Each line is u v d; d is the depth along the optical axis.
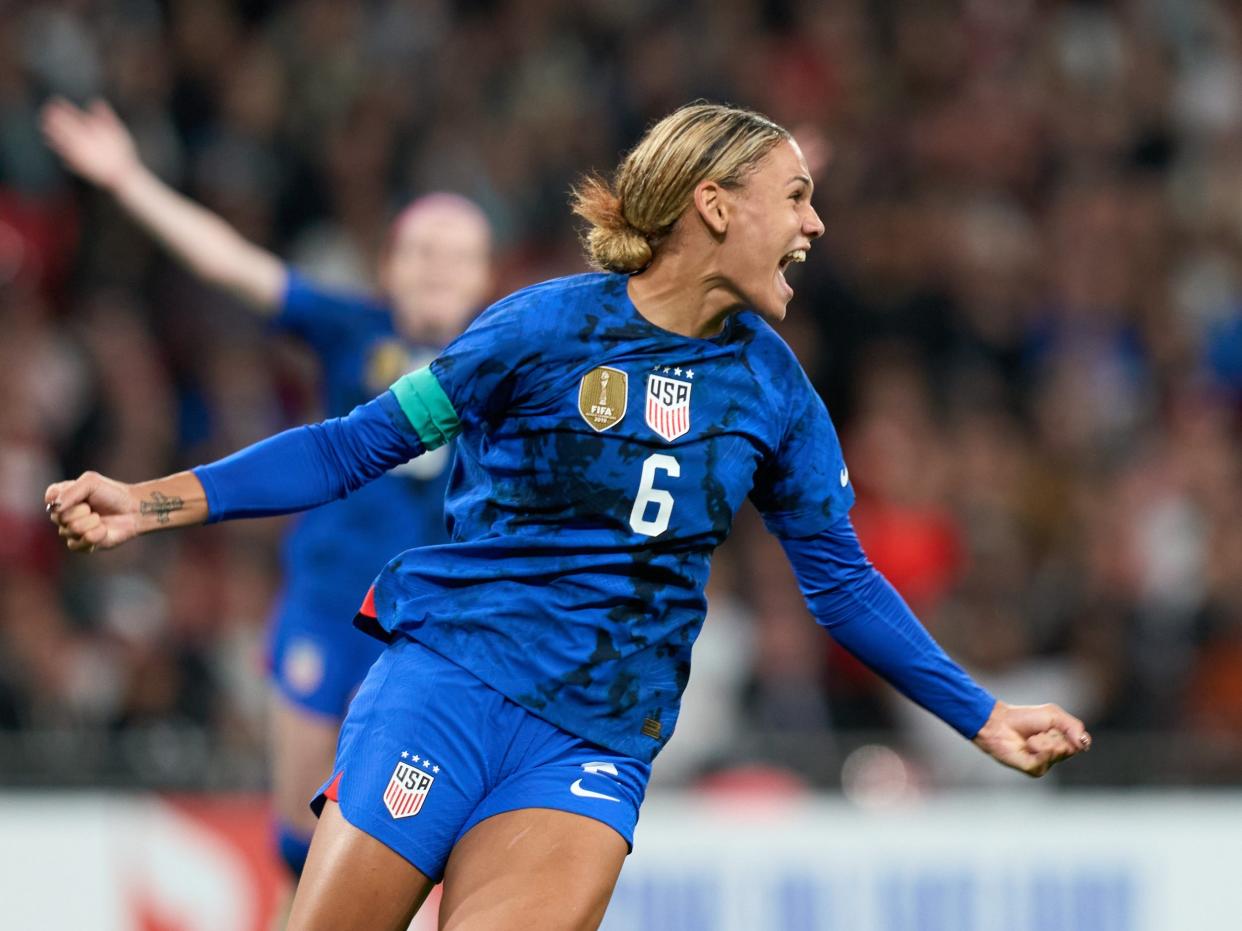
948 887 24.30
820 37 43.41
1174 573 33.09
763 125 11.67
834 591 12.62
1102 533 33.47
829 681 28.97
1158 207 42.31
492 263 37.25
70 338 32.78
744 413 11.70
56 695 26.06
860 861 24.25
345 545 18.27
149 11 39.06
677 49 41.81
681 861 23.94
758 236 11.52
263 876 23.12
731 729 28.05
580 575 11.51
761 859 24.05
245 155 37.81
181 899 22.94
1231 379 39.19
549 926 11.03
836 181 40.53
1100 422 36.34
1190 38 45.72
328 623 18.36
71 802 22.98
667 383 11.52
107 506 11.08
